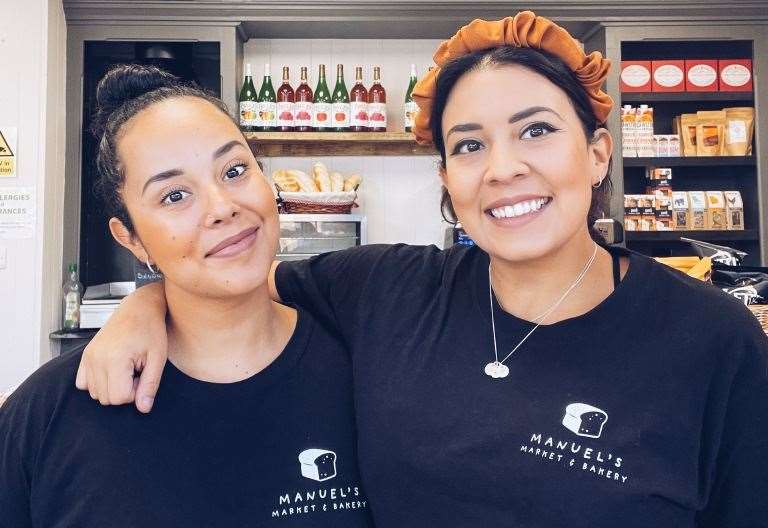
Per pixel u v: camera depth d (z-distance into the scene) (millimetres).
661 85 2932
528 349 835
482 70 843
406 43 3197
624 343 803
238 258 808
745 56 2986
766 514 787
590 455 755
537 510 753
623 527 733
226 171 814
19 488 796
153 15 2789
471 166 864
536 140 829
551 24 828
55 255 2744
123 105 846
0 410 837
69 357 872
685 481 744
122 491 775
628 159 2883
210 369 874
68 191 2787
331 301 1051
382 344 926
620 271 886
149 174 793
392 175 3203
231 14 2828
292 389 878
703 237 2902
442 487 801
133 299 940
